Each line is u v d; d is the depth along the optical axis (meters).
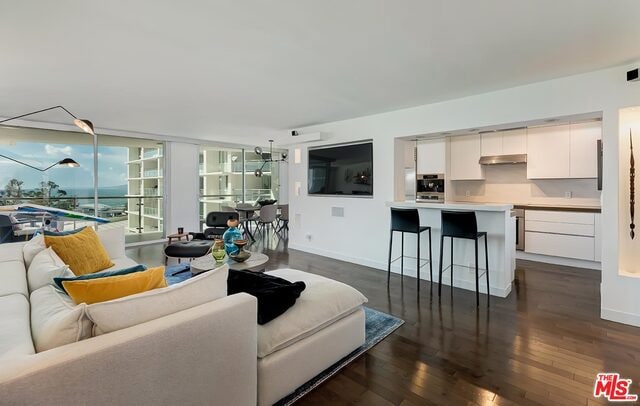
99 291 1.46
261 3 1.83
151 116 4.86
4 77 3.10
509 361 2.22
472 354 2.31
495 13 1.94
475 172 5.84
